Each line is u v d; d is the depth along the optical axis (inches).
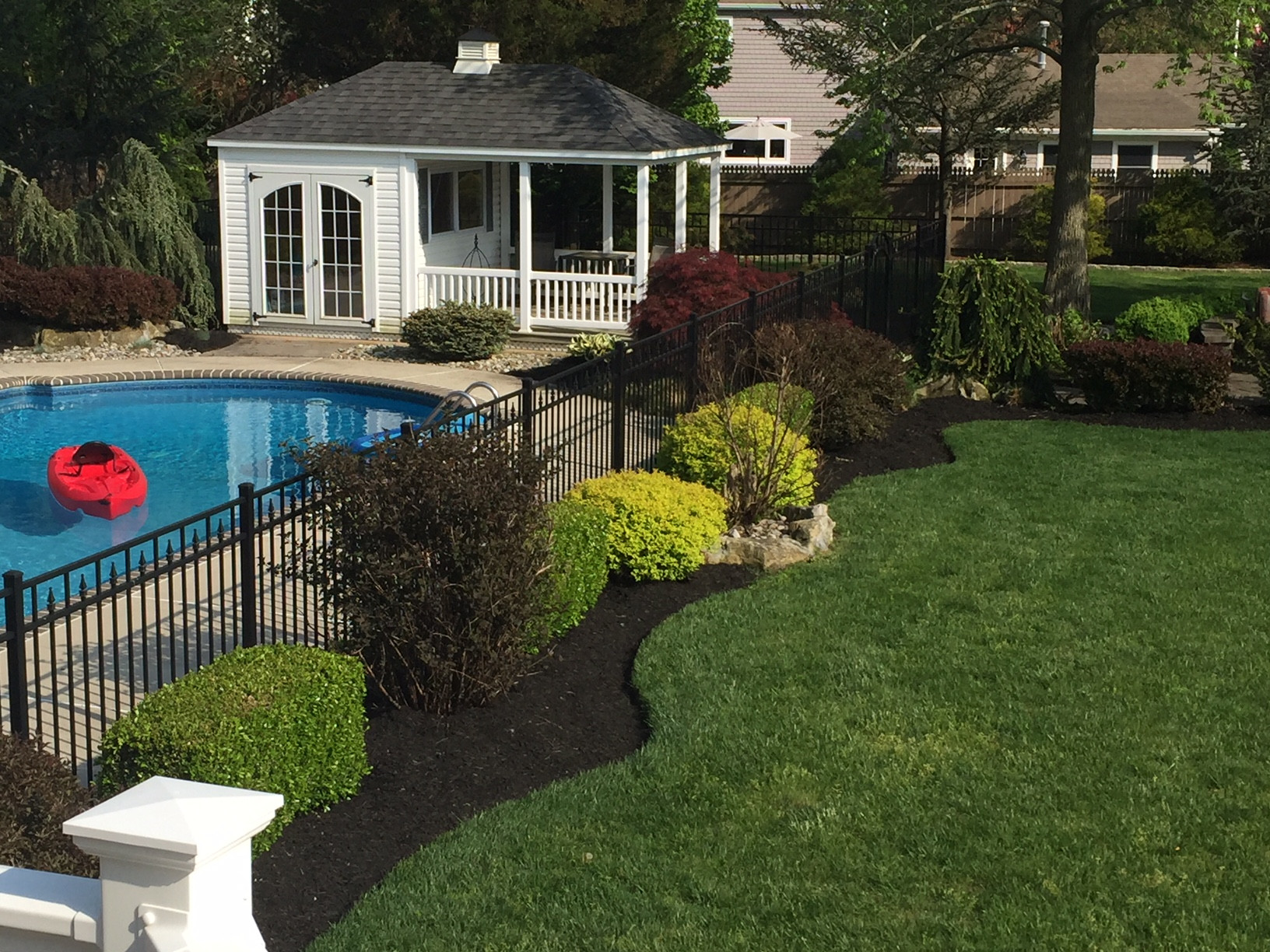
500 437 327.0
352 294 855.7
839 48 1071.6
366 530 284.8
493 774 265.3
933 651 323.6
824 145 1501.0
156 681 314.0
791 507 435.8
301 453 297.1
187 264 857.5
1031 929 207.5
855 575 382.6
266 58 1320.1
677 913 213.0
